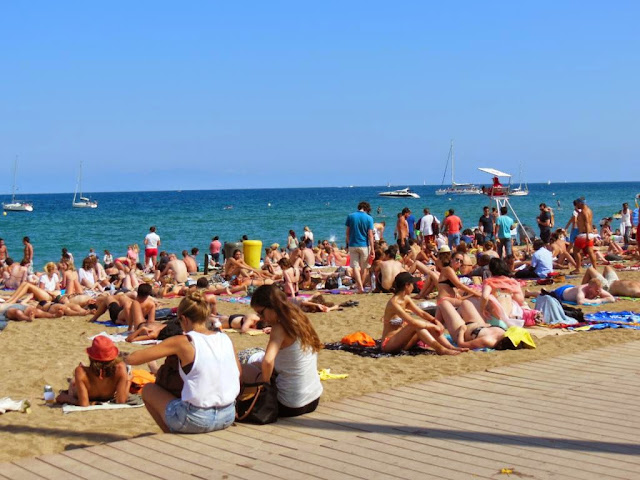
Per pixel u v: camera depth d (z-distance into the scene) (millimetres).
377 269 16938
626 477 4836
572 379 7836
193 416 5871
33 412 7328
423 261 22000
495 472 4969
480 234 27406
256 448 5570
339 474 4969
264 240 47625
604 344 9914
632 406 6672
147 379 8180
